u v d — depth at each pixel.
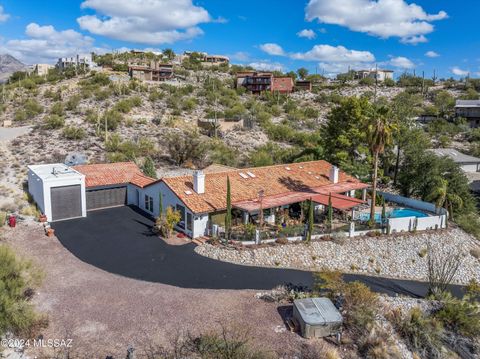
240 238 34.72
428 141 63.84
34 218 39.88
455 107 119.00
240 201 38.88
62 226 38.59
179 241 35.59
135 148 65.12
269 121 98.44
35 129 74.19
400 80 169.25
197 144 64.75
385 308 25.94
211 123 85.25
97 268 29.58
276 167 48.50
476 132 102.12
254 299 25.97
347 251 35.75
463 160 76.94
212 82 132.88
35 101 93.69
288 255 33.69
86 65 148.62
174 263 31.12
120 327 21.88
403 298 28.67
